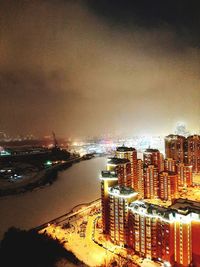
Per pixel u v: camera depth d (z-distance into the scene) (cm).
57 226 15712
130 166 18162
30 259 11338
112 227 13150
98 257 11931
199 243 10650
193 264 10831
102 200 14138
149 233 11356
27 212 19300
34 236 13538
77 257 11912
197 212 10719
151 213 11238
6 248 12362
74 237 14062
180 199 12719
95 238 13788
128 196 12400
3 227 16275
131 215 12112
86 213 17812
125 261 11394
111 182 13750
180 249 10719
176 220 10775
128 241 12475
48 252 12012
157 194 19012
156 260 11319
